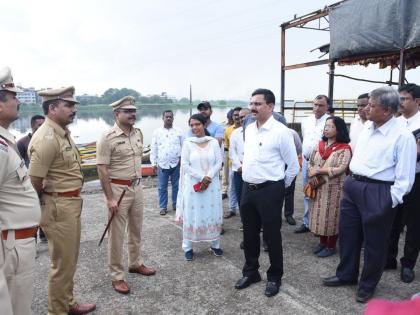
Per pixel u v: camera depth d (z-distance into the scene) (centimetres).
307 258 353
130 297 285
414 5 484
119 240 292
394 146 254
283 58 874
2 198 186
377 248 262
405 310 71
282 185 279
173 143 518
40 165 223
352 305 265
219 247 368
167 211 543
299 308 263
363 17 554
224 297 282
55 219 235
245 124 418
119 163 288
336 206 342
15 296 191
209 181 344
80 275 325
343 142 348
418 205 288
